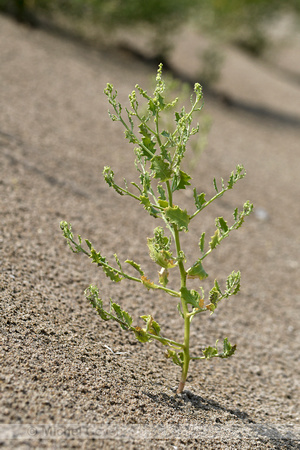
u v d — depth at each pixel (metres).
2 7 8.69
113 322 2.79
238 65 12.55
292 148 8.58
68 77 6.87
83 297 2.91
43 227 3.48
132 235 4.05
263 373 3.05
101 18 9.43
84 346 2.43
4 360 2.04
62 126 5.38
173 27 10.10
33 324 2.40
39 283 2.82
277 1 14.68
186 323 2.24
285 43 16.56
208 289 3.83
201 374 2.75
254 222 5.41
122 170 5.02
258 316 3.77
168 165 2.13
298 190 6.78
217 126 8.07
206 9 13.11
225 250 4.58
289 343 3.55
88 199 4.27
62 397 1.98
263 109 10.30
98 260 2.16
